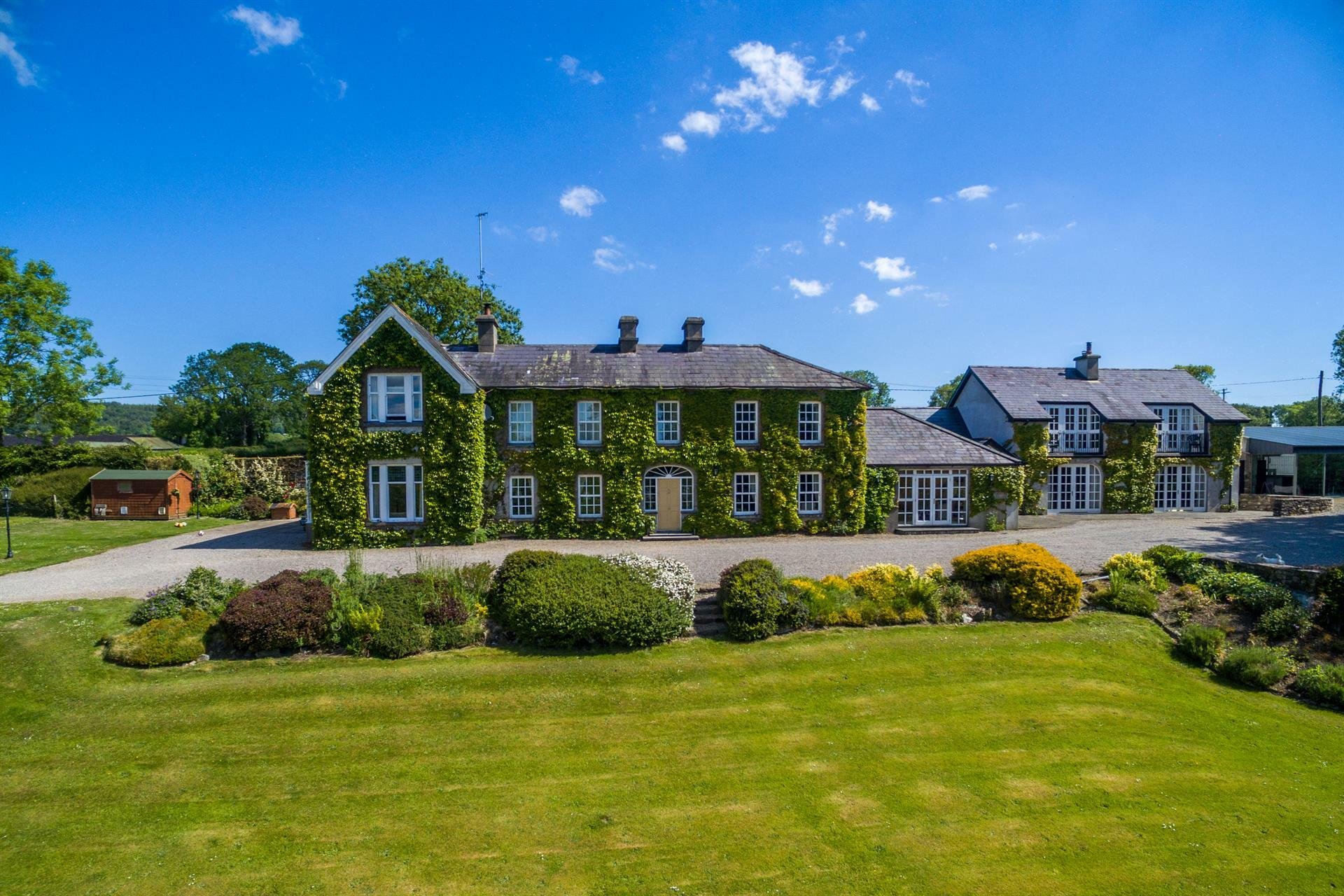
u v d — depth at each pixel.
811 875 8.31
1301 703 13.70
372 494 25.70
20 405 42.06
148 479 35.06
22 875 8.20
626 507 27.47
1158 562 19.78
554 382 27.70
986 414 36.56
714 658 14.88
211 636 14.66
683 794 10.07
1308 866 8.62
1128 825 9.39
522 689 13.35
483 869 8.38
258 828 9.16
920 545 25.62
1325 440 39.50
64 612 15.52
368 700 12.75
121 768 10.53
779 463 28.42
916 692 13.56
